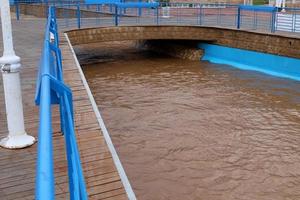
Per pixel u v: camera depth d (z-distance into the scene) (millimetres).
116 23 17031
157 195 6520
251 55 15633
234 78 14477
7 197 3223
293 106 11172
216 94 12508
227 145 8562
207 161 7793
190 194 6574
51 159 1242
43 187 1090
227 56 17016
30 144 4141
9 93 4059
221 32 17188
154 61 18500
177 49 19500
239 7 16641
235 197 6496
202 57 18344
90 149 4133
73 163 1669
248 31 15680
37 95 2096
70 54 9641
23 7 27969
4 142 4141
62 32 14680
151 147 8484
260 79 14133
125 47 23203
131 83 14180
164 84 13938
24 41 12391
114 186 3506
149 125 9859
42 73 2195
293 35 14047
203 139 8906
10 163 3791
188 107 11234
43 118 1519
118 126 9812
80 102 5590
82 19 20219
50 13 7984
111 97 12375
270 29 16078
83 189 1607
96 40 16469
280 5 22047
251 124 9828
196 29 17578
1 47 10867
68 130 1909
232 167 7551
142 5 18266
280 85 13266
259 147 8453
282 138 8938
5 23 3844
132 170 7410
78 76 7145
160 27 17297
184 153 8164
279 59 14250
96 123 4828
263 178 7125
